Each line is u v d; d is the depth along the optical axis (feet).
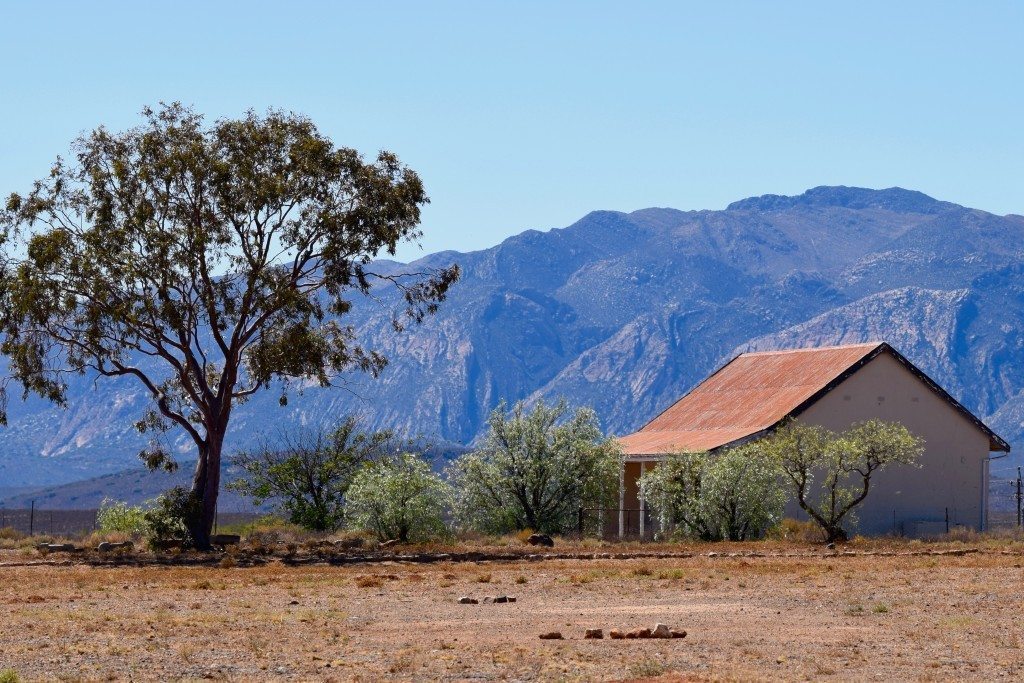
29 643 84.02
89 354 205.87
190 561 180.04
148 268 198.59
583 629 91.50
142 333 205.05
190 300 207.62
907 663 73.87
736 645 81.87
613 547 204.13
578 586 131.03
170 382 226.38
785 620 96.84
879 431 226.58
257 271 204.95
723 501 224.33
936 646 81.00
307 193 207.41
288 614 103.09
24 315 196.34
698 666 73.00
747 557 180.96
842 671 70.95
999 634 86.84
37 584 138.41
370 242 211.00
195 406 225.56
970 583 130.72
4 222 199.72
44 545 204.95
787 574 145.38
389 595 122.62
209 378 228.84
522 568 160.35
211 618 99.60
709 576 142.51
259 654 79.15
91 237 195.21
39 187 201.77
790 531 232.73
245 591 128.88
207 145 206.39
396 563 173.88
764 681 67.15
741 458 224.33
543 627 93.20
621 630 87.51
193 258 199.72
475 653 78.74
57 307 195.62
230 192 202.18
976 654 77.46
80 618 99.55
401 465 224.94
